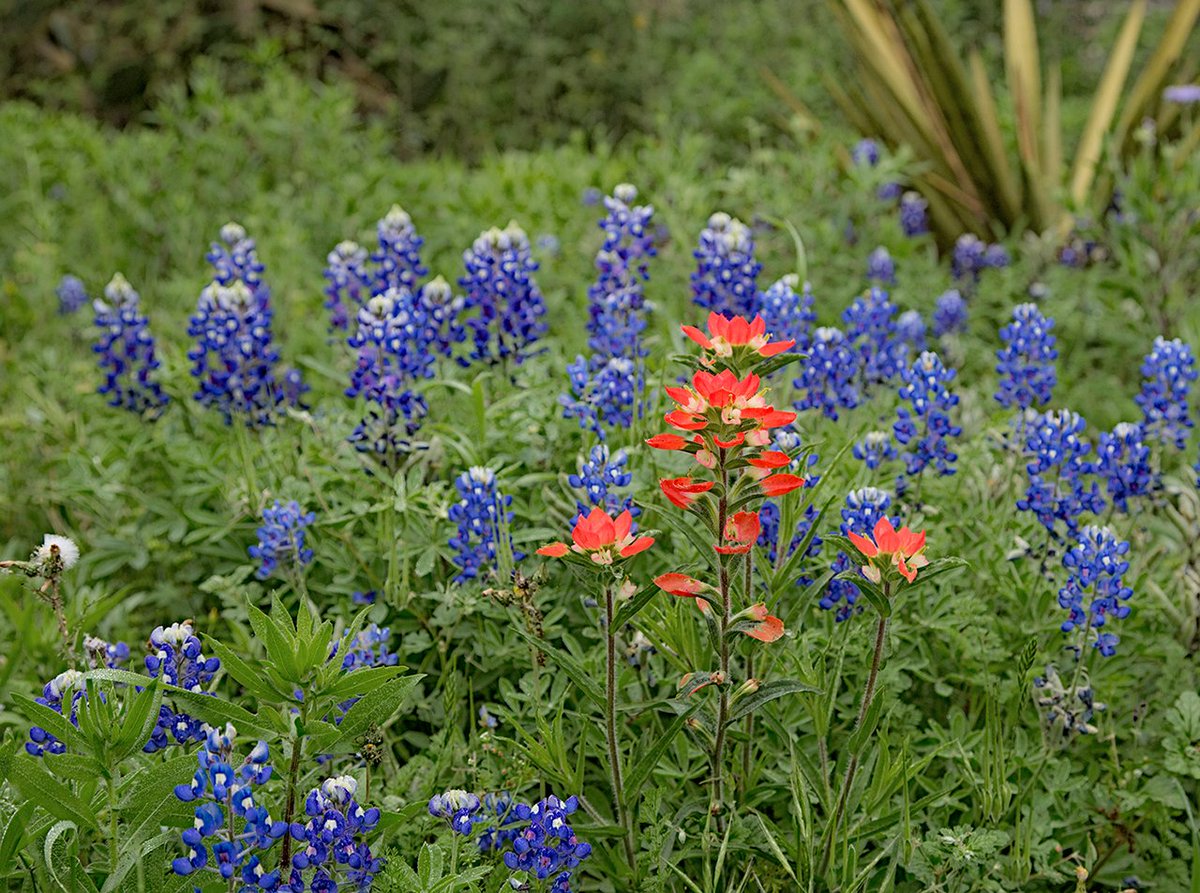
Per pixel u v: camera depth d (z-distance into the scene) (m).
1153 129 5.50
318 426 3.23
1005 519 2.99
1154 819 2.52
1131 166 5.07
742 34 8.07
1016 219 5.61
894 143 6.01
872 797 2.34
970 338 4.48
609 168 5.60
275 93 6.24
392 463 3.05
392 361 3.05
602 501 2.54
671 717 2.56
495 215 5.29
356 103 8.16
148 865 2.03
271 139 6.11
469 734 2.69
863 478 2.90
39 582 3.17
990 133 5.56
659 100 7.79
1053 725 2.52
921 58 5.52
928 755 2.44
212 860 1.96
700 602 2.07
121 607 3.12
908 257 4.84
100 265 5.55
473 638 2.80
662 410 3.03
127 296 3.51
